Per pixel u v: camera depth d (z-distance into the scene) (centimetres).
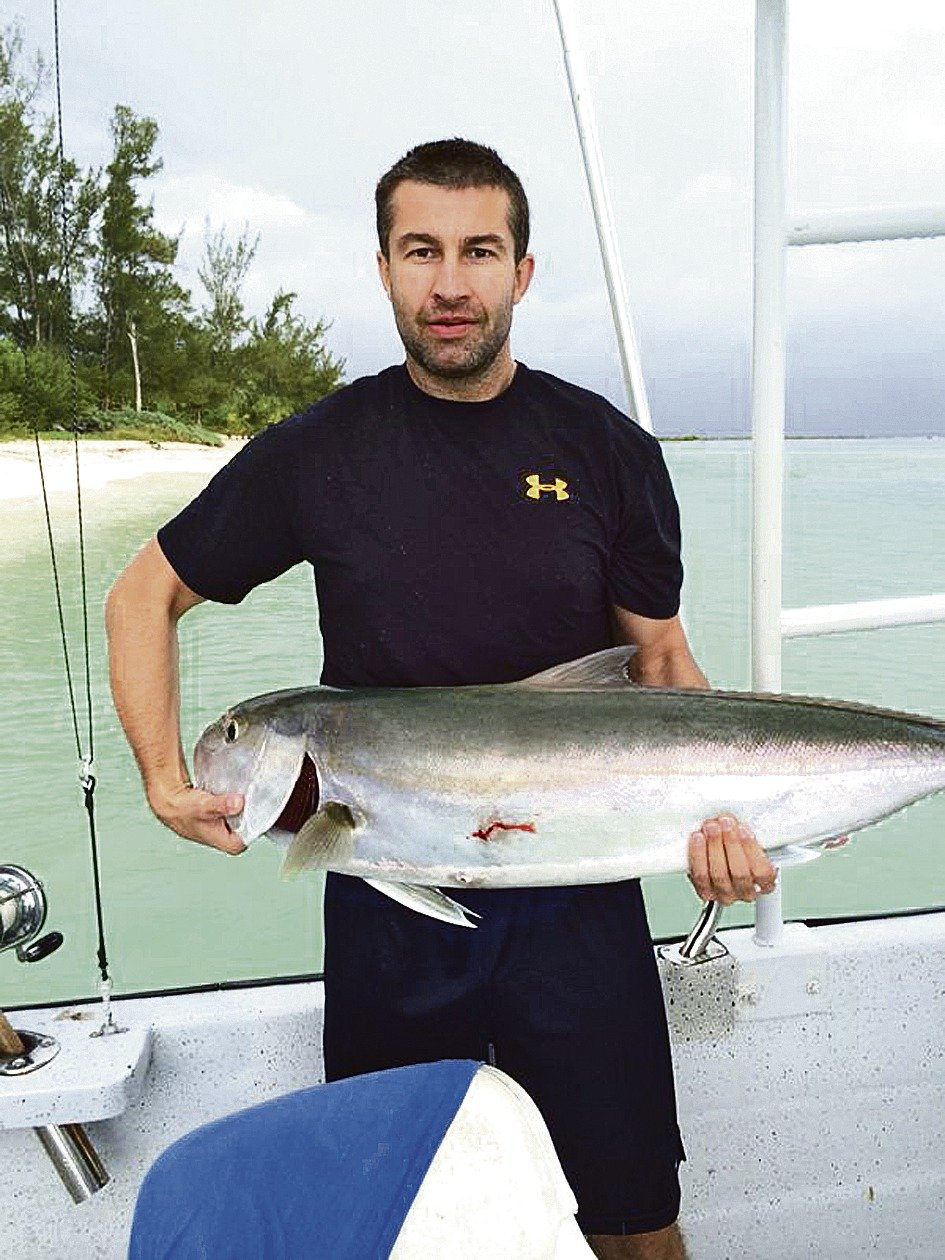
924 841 1041
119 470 2706
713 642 1336
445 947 176
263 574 182
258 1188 110
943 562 1847
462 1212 108
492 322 165
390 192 165
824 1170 213
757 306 191
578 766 160
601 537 175
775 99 185
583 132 221
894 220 188
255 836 168
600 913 178
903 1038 213
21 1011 201
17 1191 193
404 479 171
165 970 821
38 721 1259
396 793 161
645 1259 182
